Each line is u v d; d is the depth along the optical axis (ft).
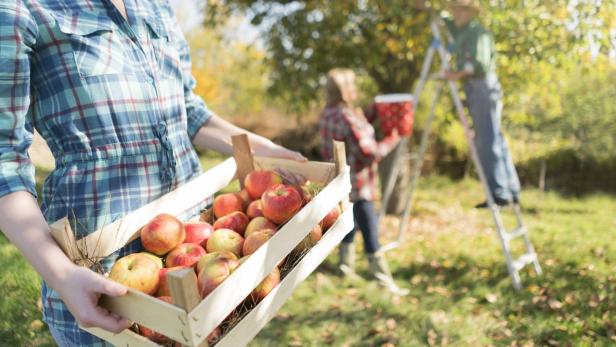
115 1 4.02
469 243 17.85
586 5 15.02
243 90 40.04
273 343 10.38
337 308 12.06
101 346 3.98
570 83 26.17
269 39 21.52
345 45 19.98
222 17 22.58
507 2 16.49
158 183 4.26
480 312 11.85
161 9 4.50
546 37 16.65
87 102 3.78
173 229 4.22
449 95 21.33
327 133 12.64
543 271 14.26
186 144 4.65
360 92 30.07
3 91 3.34
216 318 3.29
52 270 3.13
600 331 10.47
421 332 10.84
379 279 13.44
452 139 30.37
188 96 5.09
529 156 28.58
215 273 3.62
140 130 4.08
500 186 13.34
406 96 12.62
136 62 4.06
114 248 3.97
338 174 4.98
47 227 3.33
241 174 5.44
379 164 22.97
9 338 9.20
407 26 17.48
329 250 4.74
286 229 4.02
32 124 3.84
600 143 27.14
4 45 3.33
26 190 3.33
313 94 21.40
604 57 16.28
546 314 11.43
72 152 3.88
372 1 18.57
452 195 27.99
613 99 26.55
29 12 3.51
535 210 23.76
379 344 10.45
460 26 13.61
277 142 37.35
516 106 23.13
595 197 26.17
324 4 19.17
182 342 3.10
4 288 10.48
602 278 13.19
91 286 3.07
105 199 3.94
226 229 4.54
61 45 3.67
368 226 13.29
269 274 4.05
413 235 19.52
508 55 17.46
